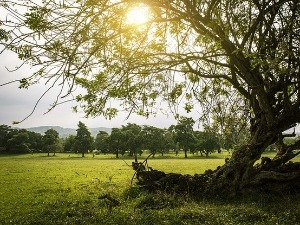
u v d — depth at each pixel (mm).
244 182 14883
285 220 10344
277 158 16016
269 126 14922
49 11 6484
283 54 9750
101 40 7266
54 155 164250
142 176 17375
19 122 5262
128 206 13984
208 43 11734
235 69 13469
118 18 7461
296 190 14930
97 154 172875
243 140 16734
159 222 11086
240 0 11305
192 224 10625
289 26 11336
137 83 11070
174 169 44125
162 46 9312
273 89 14438
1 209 15078
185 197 14695
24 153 182125
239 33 13039
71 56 6102
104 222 11555
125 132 149250
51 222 11977
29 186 24828
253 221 10680
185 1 10312
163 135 139750
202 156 130625
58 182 27656
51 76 5918
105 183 22828
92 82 8734
